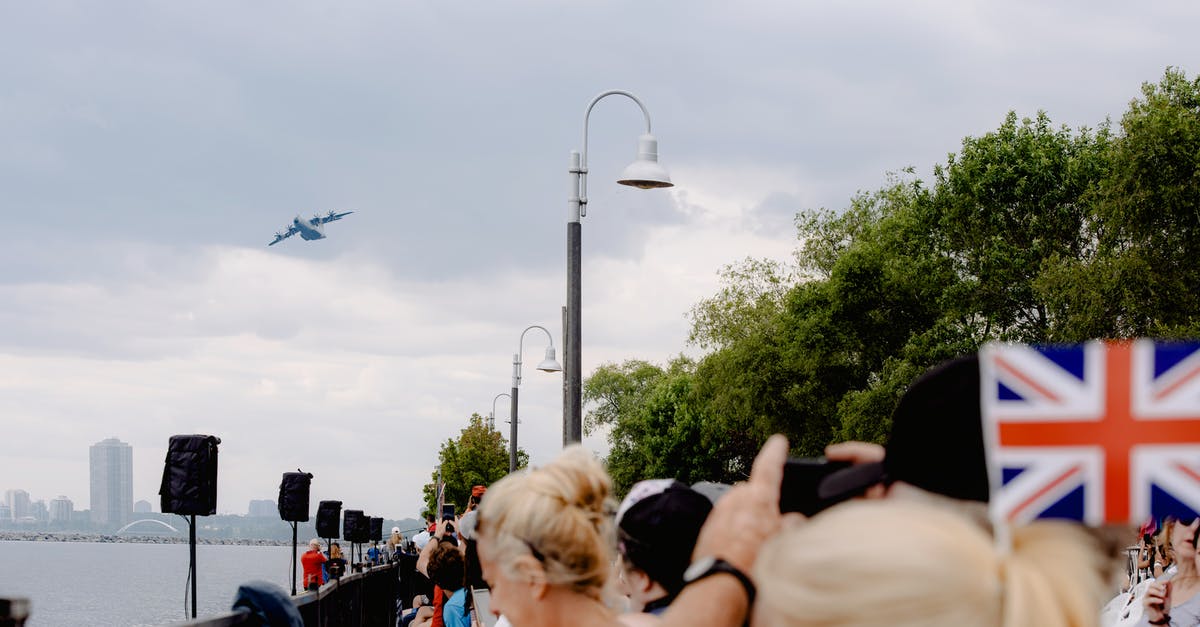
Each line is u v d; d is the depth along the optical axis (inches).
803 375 1651.1
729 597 68.7
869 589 38.3
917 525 40.5
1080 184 1390.3
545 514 91.6
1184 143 1071.0
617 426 3213.6
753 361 1685.5
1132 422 47.2
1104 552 47.1
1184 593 148.0
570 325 588.1
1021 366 48.3
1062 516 47.6
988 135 1465.3
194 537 398.6
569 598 92.4
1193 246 1076.5
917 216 1540.4
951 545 39.5
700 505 106.3
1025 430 48.1
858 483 66.9
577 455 97.5
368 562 897.5
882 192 1807.3
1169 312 1082.1
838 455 72.1
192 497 398.0
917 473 58.9
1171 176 1073.5
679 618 68.0
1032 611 38.7
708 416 2620.6
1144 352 47.5
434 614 326.3
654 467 2694.4
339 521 969.5
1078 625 40.7
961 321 1466.5
